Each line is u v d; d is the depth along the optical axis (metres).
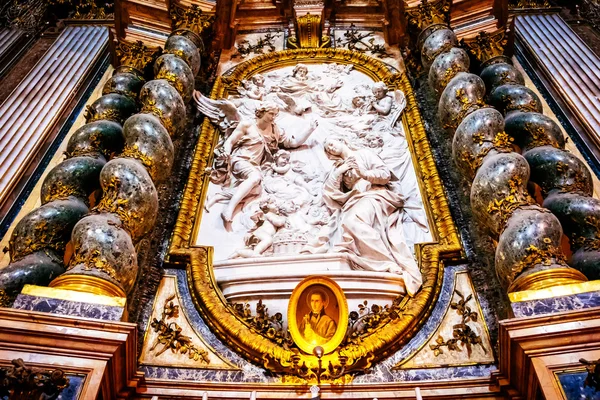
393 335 3.04
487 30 5.16
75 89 5.36
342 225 3.63
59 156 4.64
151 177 3.63
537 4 6.55
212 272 3.44
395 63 5.50
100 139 3.97
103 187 3.37
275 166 4.30
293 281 3.27
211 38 5.48
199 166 4.29
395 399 2.77
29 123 4.82
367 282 3.26
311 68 5.47
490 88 4.64
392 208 3.82
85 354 2.36
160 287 3.41
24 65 5.77
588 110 4.79
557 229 2.97
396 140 4.55
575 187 3.56
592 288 2.53
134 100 4.53
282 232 3.69
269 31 6.08
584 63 5.34
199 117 4.81
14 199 4.13
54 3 6.70
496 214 3.23
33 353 2.30
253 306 3.23
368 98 4.98
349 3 6.20
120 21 5.18
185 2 5.35
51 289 2.57
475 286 3.37
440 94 4.56
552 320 2.42
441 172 4.23
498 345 2.79
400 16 5.53
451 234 3.66
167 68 4.56
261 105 4.50
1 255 3.67
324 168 4.27
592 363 2.20
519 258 2.88
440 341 3.09
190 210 3.91
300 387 2.79
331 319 2.96
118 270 2.87
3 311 2.35
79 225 3.01
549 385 2.25
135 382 2.71
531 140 3.98
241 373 2.94
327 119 4.79
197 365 2.98
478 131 3.76
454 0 5.30
